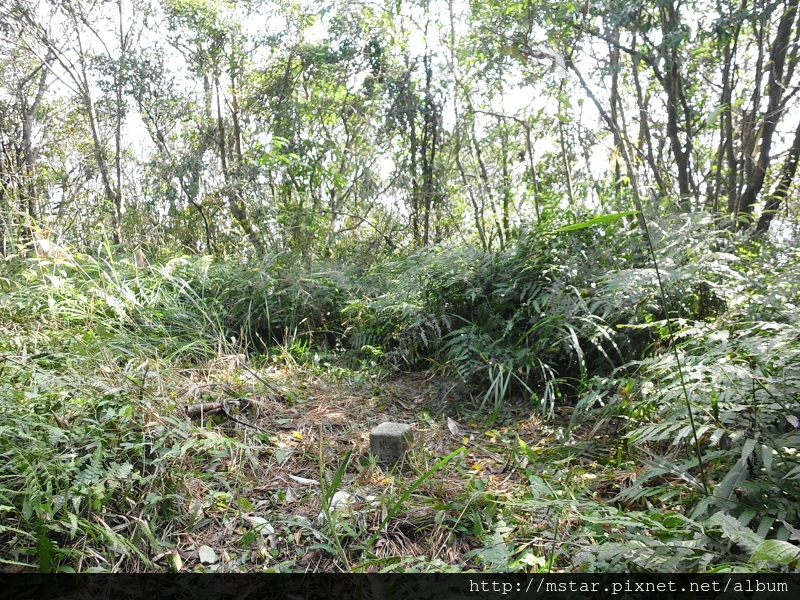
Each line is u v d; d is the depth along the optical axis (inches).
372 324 197.5
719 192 276.2
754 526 80.7
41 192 381.4
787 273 148.6
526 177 310.8
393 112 334.6
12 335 144.4
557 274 161.8
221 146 411.2
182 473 101.7
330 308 216.4
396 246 316.8
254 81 417.4
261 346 202.8
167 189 352.8
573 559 79.3
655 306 140.3
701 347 113.6
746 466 84.0
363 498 101.9
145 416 111.7
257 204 307.7
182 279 221.9
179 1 385.4
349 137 377.1
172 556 84.5
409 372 182.4
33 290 174.1
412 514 97.1
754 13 231.8
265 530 92.3
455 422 143.2
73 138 451.2
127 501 94.0
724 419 90.0
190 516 95.0
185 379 141.8
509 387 155.3
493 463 118.1
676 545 74.1
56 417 102.8
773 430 92.1
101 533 83.9
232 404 138.1
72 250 229.6
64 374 125.7
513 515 94.3
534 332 159.2
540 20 258.8
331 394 158.6
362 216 348.2
